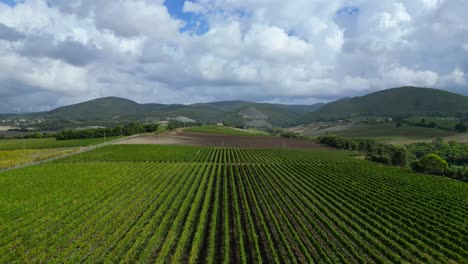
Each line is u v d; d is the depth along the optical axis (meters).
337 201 43.31
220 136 160.25
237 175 61.72
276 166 76.25
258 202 41.53
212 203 40.88
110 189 46.22
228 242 26.64
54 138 134.50
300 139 168.00
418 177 63.09
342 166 77.69
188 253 26.33
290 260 25.34
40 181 50.41
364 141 124.56
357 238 29.27
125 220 32.16
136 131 151.88
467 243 29.70
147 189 46.91
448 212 39.06
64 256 25.27
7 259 24.59
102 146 102.12
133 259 24.80
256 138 160.75
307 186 52.31
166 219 32.84
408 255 27.11
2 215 34.16
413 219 36.12
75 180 51.56
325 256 25.58
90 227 30.80
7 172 58.03
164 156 87.12
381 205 41.16
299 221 33.53
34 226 31.38
